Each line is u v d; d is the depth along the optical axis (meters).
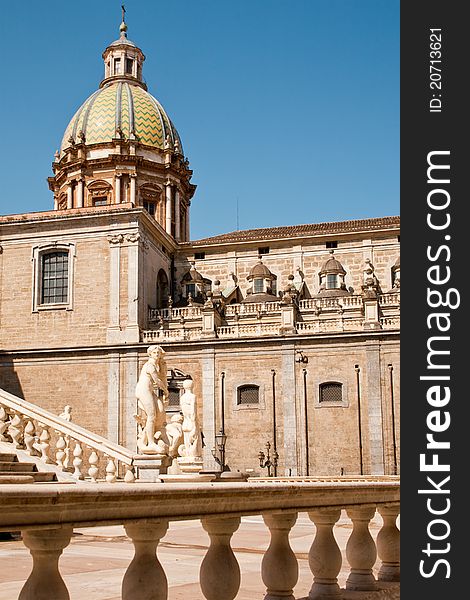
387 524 10.09
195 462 25.94
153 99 76.38
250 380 55.78
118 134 71.56
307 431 54.34
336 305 58.09
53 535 5.12
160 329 58.59
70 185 72.19
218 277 67.56
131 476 22.31
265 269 65.56
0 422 21.98
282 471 54.16
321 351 55.09
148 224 62.06
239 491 6.44
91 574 11.45
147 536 5.85
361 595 8.82
